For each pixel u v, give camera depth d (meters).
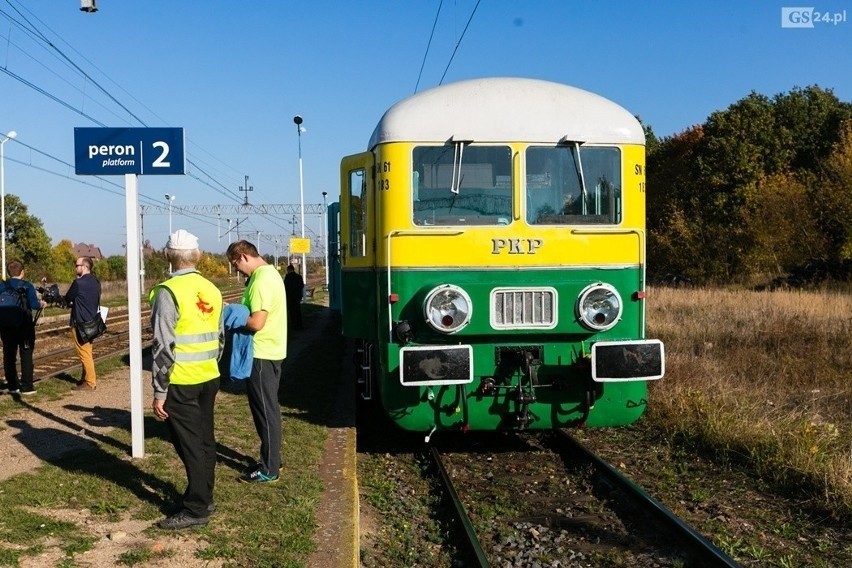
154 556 4.75
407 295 7.35
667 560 5.42
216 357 5.27
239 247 6.30
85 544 4.87
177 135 6.78
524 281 7.41
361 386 10.38
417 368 6.91
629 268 7.56
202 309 5.16
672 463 7.71
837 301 19.73
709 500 6.59
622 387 7.56
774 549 5.55
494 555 5.57
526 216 7.43
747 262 38.78
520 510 6.52
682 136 52.19
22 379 10.16
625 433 8.93
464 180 7.42
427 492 7.16
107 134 6.74
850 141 35.34
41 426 8.16
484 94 7.59
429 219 7.38
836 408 9.97
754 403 9.36
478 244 7.36
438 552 5.75
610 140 7.55
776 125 45.66
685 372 10.88
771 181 39.34
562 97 7.70
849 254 31.91
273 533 5.16
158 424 8.27
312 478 6.46
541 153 7.48
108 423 8.31
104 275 63.16
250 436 7.77
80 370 12.33
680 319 17.53
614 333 7.52
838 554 5.47
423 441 8.85
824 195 35.16
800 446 7.28
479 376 7.42
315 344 16.17
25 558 4.66
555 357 7.45
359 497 6.89
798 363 11.97
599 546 5.75
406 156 7.35
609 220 7.57
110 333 20.30
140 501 5.70
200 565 4.67
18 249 55.12
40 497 5.69
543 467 7.77
